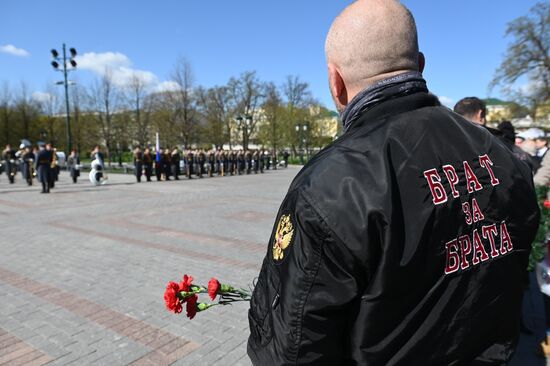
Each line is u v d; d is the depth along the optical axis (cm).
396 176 92
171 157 2064
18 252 607
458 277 94
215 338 337
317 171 96
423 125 101
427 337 92
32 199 1245
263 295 103
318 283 89
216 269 521
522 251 109
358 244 87
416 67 108
